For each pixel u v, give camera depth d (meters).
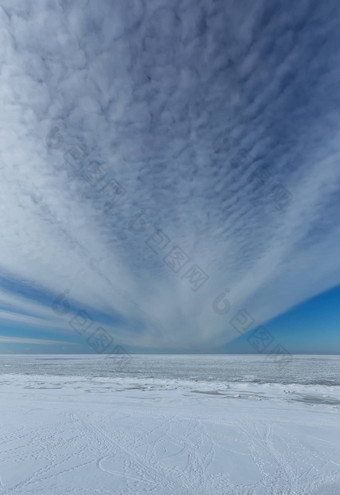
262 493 4.71
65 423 8.74
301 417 9.47
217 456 6.18
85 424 8.64
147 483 4.98
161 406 11.20
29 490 4.72
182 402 12.04
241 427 8.30
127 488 4.80
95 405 11.37
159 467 5.62
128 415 9.74
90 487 4.82
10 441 7.09
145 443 6.96
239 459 6.02
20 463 5.75
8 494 4.60
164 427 8.32
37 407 10.98
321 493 4.72
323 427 8.28
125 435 7.58
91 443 6.96
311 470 5.53
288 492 4.75
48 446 6.73
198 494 4.65
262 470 5.52
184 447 6.71
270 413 10.05
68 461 5.87
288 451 6.46
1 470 5.45
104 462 5.84
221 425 8.52
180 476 5.26
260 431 7.92
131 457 6.11
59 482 4.99
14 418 9.34
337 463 5.84
